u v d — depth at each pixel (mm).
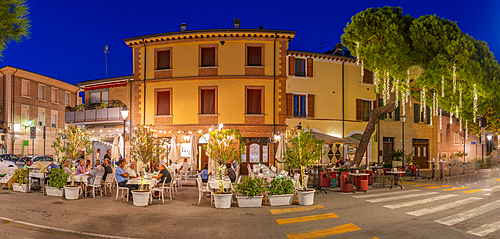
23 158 25703
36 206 10055
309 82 23375
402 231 7160
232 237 6742
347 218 8500
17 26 5219
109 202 10922
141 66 23094
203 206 10258
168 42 22547
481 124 20344
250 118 21922
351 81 24703
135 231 7152
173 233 7012
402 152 21203
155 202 10992
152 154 13477
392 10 19125
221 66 22094
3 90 31828
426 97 20422
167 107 22781
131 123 23266
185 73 22344
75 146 13453
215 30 21578
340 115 24094
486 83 16828
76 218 8398
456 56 17047
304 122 22969
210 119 21938
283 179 10797
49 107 36281
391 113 26734
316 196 12477
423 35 17984
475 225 7586
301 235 6906
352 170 16391
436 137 29234
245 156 21781
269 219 8398
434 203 10656
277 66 22266
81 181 12102
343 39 20766
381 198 11898
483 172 14523
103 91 24688
